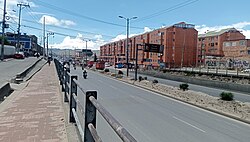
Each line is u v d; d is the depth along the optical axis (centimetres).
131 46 10669
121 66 8869
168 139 800
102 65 7256
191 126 1021
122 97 1852
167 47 8388
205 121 1175
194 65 8256
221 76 4200
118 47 12350
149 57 9150
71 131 523
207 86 3728
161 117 1163
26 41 9844
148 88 2752
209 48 9969
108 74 5225
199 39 10369
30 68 3009
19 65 3744
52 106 834
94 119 325
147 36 9569
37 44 13000
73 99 579
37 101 933
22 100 957
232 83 3297
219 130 1001
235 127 1098
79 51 14675
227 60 7281
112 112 1223
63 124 602
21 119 656
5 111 753
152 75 5700
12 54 6341
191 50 8575
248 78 3597
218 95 2597
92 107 324
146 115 1182
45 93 1162
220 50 9506
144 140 773
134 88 2759
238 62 6888
